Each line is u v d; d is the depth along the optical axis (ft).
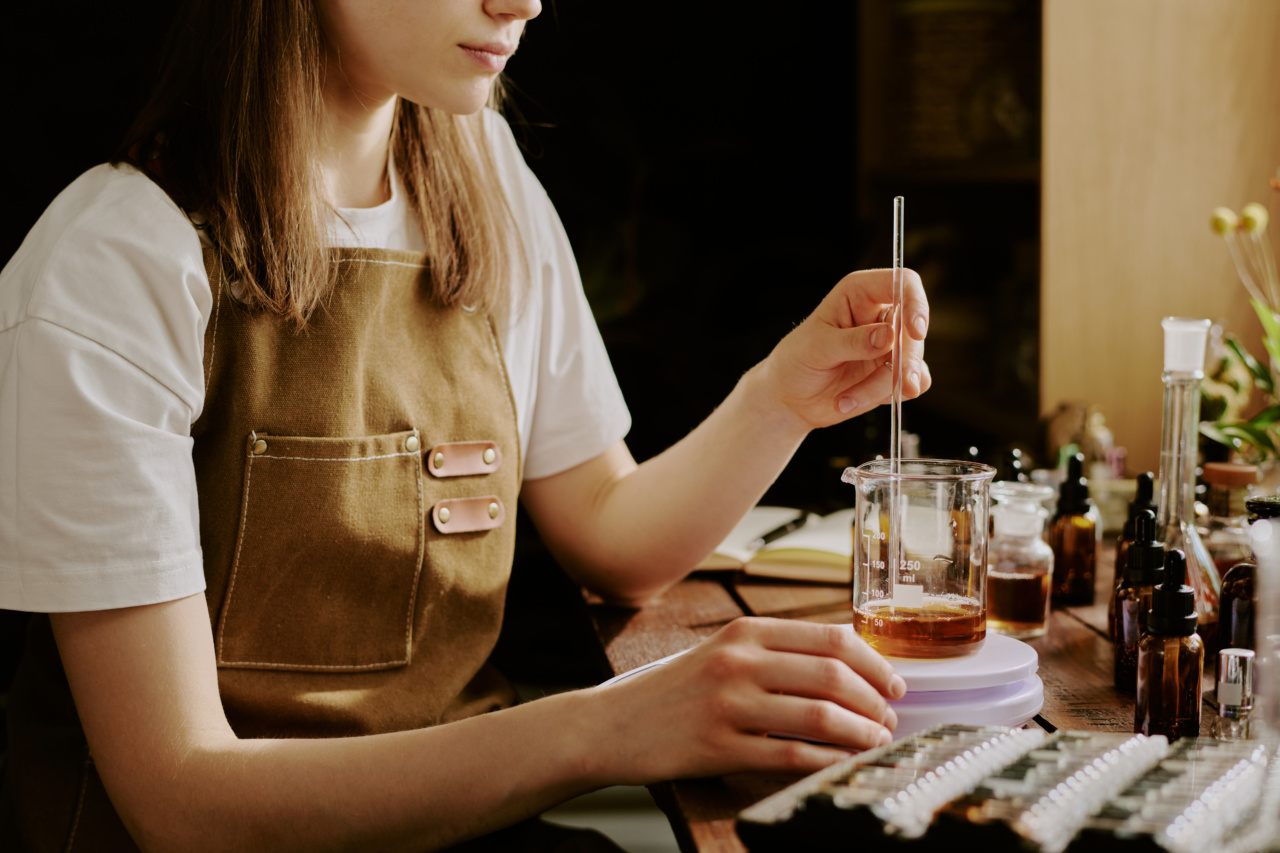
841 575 4.10
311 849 2.37
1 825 3.07
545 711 2.40
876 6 8.03
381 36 3.00
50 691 3.19
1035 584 3.40
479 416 3.47
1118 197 5.79
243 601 3.02
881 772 1.91
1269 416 4.17
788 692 2.27
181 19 3.35
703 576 4.32
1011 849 1.63
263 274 3.03
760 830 1.79
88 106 8.48
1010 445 7.30
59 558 2.51
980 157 7.66
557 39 9.42
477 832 2.37
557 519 3.97
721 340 9.70
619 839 5.32
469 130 3.78
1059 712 2.77
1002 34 7.53
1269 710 2.14
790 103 9.53
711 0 9.41
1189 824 1.66
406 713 3.24
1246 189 5.76
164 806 2.42
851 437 8.08
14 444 2.54
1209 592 3.13
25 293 2.67
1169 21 5.69
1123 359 5.87
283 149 3.01
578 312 4.07
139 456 2.59
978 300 8.09
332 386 3.11
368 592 3.21
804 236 9.66
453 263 3.51
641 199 9.67
